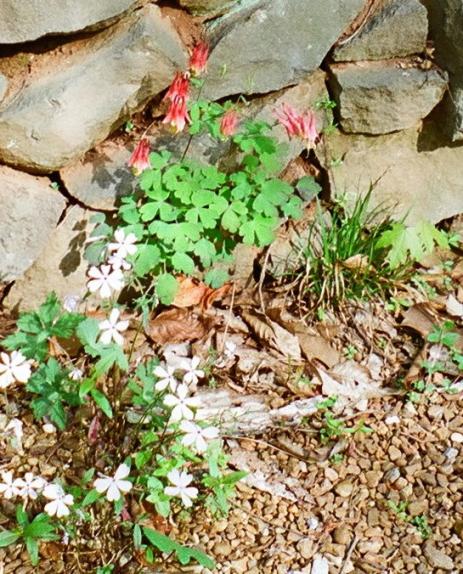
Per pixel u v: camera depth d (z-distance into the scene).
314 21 1.05
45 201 1.02
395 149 1.16
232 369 1.08
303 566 0.92
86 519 0.88
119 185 1.05
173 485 0.88
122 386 0.97
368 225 1.18
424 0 1.10
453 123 1.13
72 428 1.00
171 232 1.04
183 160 1.07
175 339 1.09
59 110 0.98
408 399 1.08
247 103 1.08
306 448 1.02
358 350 1.12
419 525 0.96
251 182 1.08
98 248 1.06
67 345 1.05
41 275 1.06
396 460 1.02
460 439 1.04
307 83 1.10
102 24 0.98
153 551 0.91
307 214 1.16
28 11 0.93
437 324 1.14
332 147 1.14
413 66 1.11
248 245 1.13
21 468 0.97
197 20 1.04
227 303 1.13
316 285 1.14
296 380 1.07
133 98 1.02
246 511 0.96
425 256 1.21
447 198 1.21
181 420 0.88
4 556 0.90
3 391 1.03
